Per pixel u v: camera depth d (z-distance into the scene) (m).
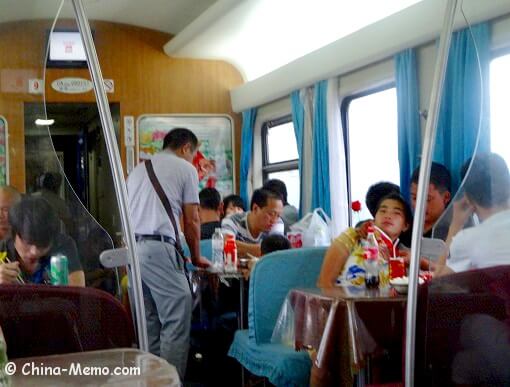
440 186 3.01
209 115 7.40
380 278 3.14
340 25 5.41
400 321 2.65
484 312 2.15
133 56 7.20
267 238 4.34
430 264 2.11
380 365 2.74
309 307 2.83
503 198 2.18
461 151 3.63
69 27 2.11
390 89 4.84
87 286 2.01
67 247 2.00
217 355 4.79
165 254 4.06
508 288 2.16
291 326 3.29
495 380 2.16
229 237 4.62
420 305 2.09
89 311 2.00
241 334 3.79
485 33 3.57
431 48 4.26
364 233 3.34
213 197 5.91
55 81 6.12
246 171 7.13
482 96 2.39
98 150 5.46
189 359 4.88
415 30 4.21
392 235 3.51
